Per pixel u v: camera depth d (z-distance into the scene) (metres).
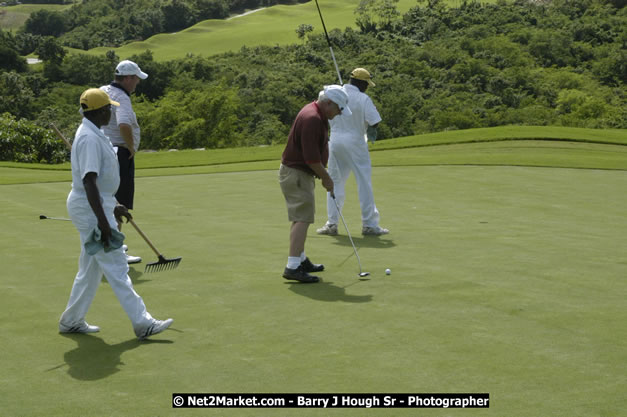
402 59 95.44
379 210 9.92
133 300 4.62
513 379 3.81
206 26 165.00
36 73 103.88
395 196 11.15
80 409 3.48
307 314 5.11
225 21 169.75
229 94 69.69
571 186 12.23
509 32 107.38
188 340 4.57
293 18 160.62
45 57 104.31
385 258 6.97
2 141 30.73
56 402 3.57
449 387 3.70
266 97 85.06
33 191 12.31
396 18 127.00
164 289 5.87
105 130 7.05
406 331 4.68
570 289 5.74
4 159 31.20
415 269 6.48
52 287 5.95
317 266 6.46
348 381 3.81
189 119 68.81
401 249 7.39
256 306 5.34
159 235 8.18
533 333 4.62
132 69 6.97
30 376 3.96
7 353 4.36
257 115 80.19
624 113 75.81
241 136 71.75
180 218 9.34
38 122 73.44
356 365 4.05
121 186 7.14
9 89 86.94
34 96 91.38
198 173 14.94
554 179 13.04
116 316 5.19
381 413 3.39
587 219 9.24
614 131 22.19
